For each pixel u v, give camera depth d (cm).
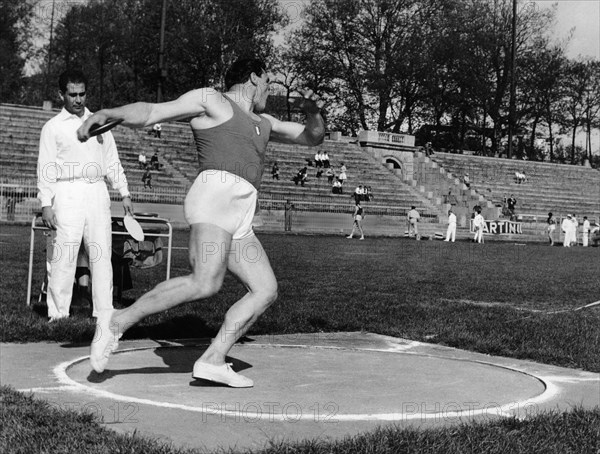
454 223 4469
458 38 7231
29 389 503
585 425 440
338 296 1218
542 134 9544
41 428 392
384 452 370
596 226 5600
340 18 7006
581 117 8981
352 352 716
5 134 4378
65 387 512
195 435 402
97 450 359
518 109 8288
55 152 787
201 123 513
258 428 420
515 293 1438
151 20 6925
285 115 4566
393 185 5675
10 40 7500
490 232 5306
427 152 6359
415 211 4528
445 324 909
